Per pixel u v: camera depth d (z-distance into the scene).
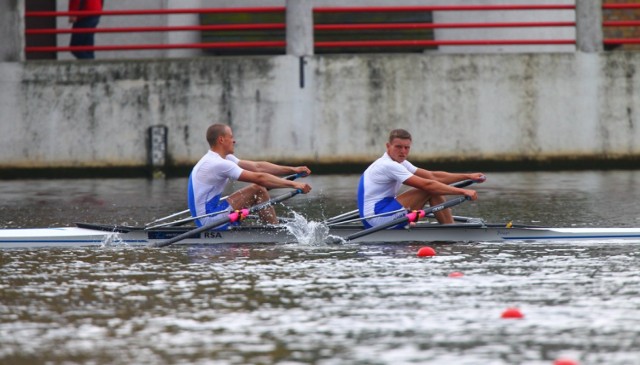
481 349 22.31
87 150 72.69
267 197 40.88
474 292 28.36
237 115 72.62
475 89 73.12
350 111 72.81
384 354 22.00
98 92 72.44
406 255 35.78
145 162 72.75
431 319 25.05
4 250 37.97
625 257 34.94
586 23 73.06
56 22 82.88
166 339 23.36
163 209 51.91
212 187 40.12
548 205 51.56
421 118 73.06
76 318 25.47
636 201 52.91
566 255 35.53
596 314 25.44
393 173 39.50
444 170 73.31
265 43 71.75
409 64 72.69
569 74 73.25
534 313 25.61
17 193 61.16
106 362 21.56
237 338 23.41
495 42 71.38
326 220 42.62
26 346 22.86
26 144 72.44
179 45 70.88
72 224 45.31
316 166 73.06
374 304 26.84
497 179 67.38
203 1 84.94
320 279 30.70
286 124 72.69
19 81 72.25
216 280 30.70
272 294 28.34
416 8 71.12
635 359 21.39
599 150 73.75
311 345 22.75
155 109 72.56
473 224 39.62
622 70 73.31
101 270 32.81
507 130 73.44
